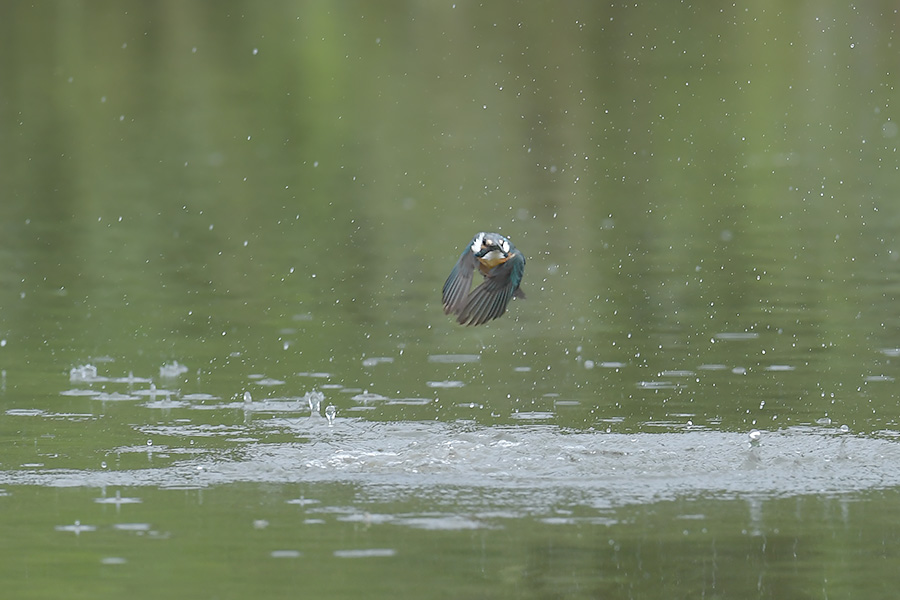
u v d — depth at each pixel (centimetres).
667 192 2286
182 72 3284
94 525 850
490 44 3434
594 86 3134
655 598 737
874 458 1005
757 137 2748
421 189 2328
